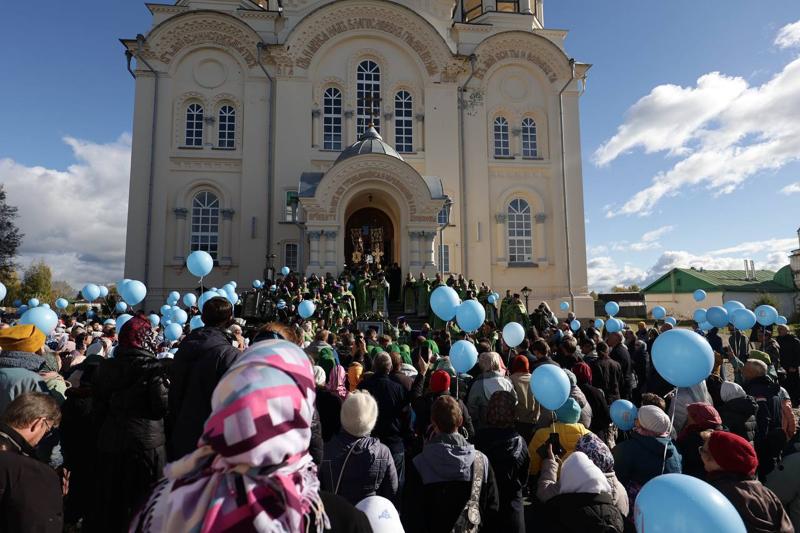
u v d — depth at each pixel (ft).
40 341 19.61
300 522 6.15
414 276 83.82
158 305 91.20
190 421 14.29
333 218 83.41
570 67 106.11
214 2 100.48
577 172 105.19
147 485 16.02
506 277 101.86
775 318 43.68
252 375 6.19
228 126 98.68
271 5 115.55
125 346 16.80
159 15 98.22
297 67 98.89
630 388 37.93
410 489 14.16
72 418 20.18
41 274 178.50
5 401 17.19
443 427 14.52
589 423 23.18
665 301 178.81
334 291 73.26
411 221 84.84
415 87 102.78
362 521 8.46
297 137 97.40
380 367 22.02
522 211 104.83
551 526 13.69
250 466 5.97
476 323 29.84
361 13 101.04
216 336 15.47
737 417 22.61
